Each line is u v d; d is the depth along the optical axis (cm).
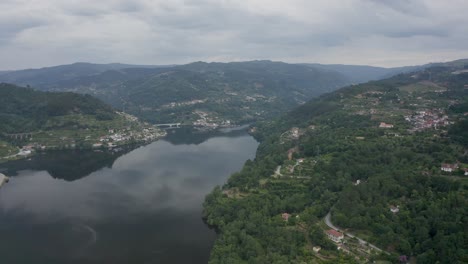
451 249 18925
